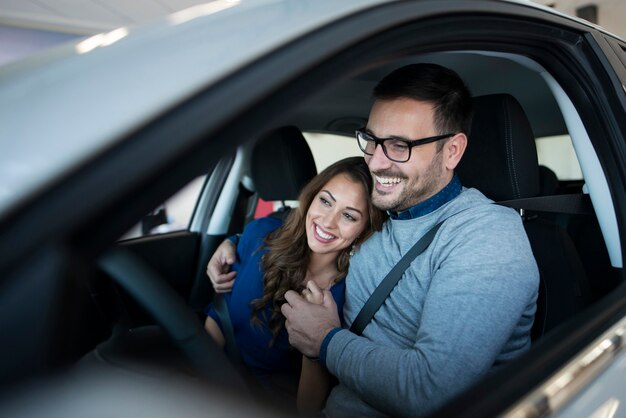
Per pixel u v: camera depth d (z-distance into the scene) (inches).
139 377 14.3
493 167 41.0
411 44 20.7
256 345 45.3
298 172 61.7
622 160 33.8
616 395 21.7
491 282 29.3
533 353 21.7
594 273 52.0
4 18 189.2
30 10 188.9
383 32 18.5
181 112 12.3
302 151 62.6
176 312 22.6
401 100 33.0
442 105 32.9
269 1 18.7
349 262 42.6
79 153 11.0
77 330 11.6
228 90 13.2
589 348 22.9
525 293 30.0
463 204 35.1
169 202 11.9
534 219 44.8
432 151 34.0
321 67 15.8
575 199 40.1
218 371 22.2
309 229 41.6
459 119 34.3
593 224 55.5
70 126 11.7
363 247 41.3
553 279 41.4
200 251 75.2
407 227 36.7
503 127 39.6
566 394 19.7
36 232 10.0
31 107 12.4
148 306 22.2
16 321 10.0
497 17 25.5
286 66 14.7
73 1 182.5
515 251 31.0
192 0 183.9
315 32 16.2
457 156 36.0
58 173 10.6
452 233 33.4
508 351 33.1
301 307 36.8
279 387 42.9
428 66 33.5
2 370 10.0
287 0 18.6
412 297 34.9
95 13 194.5
